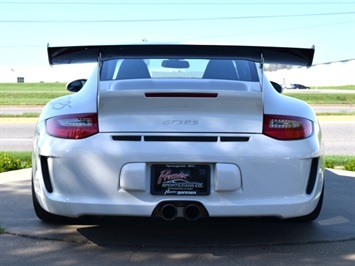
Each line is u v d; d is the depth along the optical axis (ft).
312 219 14.39
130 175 11.08
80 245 12.87
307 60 14.25
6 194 18.79
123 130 11.27
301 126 11.72
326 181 21.86
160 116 11.27
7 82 268.41
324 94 130.11
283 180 11.37
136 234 13.79
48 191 11.76
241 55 13.88
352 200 18.03
